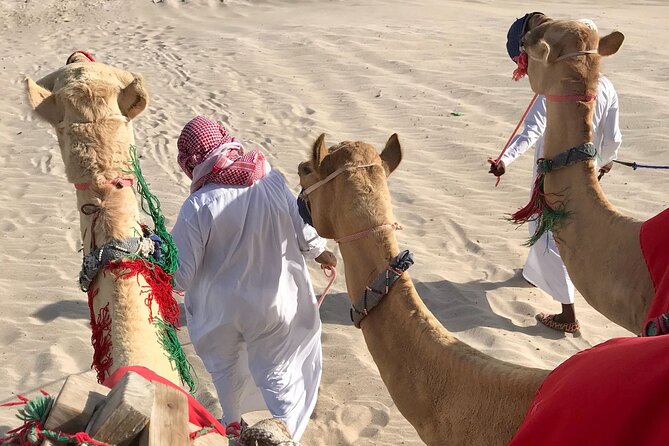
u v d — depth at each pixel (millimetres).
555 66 4859
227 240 4500
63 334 6680
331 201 3736
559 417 2502
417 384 3398
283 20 21219
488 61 15219
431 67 15125
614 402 2354
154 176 10602
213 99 14094
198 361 6324
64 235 8719
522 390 3033
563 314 6684
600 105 6484
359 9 22281
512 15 20281
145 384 2207
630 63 14281
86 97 3326
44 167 10898
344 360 6363
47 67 17078
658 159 10312
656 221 4293
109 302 3232
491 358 3289
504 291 7422
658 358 2355
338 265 8070
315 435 5477
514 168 10414
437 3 22906
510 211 9188
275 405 4730
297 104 13539
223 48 17875
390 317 3529
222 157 4469
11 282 7676
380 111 12953
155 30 21078
